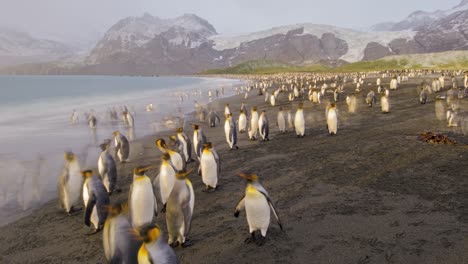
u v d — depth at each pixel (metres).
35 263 6.14
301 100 35.25
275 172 10.43
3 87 98.38
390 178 9.01
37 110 32.19
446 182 8.38
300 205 7.77
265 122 15.37
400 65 133.75
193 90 60.81
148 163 12.33
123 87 90.81
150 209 6.49
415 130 15.13
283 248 6.00
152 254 4.02
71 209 8.30
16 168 11.95
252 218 6.11
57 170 11.77
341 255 5.63
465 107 20.84
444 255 5.38
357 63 154.62
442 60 130.12
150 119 24.30
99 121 23.81
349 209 7.32
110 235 4.65
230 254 5.95
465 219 6.45
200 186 9.66
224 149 14.12
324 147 13.20
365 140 13.77
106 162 9.15
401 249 5.64
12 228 7.57
